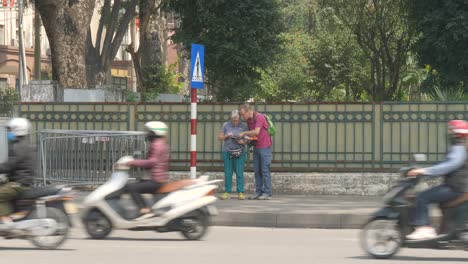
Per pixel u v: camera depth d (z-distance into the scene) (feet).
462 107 163.12
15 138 98.94
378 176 165.17
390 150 165.68
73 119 176.45
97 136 171.12
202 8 299.99
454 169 89.25
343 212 132.98
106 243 106.11
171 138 172.24
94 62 270.05
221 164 170.40
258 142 155.12
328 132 167.32
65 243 105.40
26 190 98.48
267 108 169.07
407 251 99.40
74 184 172.24
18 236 98.02
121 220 109.50
